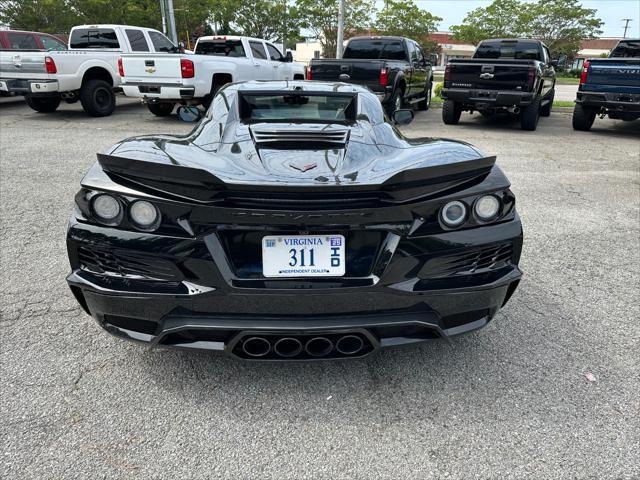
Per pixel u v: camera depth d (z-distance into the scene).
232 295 2.04
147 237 2.04
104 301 2.14
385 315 2.13
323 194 1.97
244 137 2.51
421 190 2.05
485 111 11.80
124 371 2.48
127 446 2.00
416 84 12.83
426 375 2.51
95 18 26.61
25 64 10.47
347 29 31.67
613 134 10.89
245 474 1.88
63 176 6.12
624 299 3.36
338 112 2.94
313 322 2.06
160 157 2.18
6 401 2.23
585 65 10.44
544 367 2.59
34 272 3.54
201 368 2.52
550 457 1.99
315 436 2.08
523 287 3.53
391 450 2.02
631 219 5.08
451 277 2.18
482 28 49.00
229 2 29.92
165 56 10.09
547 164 7.59
